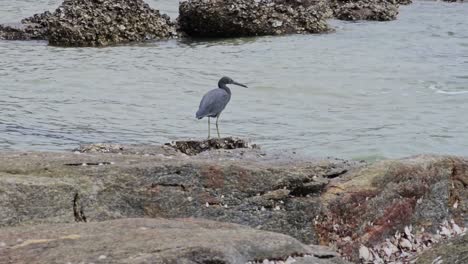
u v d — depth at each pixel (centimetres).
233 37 3369
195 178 992
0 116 1928
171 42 3228
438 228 1080
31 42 3142
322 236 1009
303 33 3459
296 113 2017
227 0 3397
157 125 1888
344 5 4084
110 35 3138
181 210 970
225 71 2569
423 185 1087
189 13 3366
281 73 2523
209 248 662
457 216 1103
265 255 704
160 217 954
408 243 1046
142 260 637
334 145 1709
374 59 2812
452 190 1116
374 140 1755
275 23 3419
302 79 2423
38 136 1753
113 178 955
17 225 866
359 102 2142
